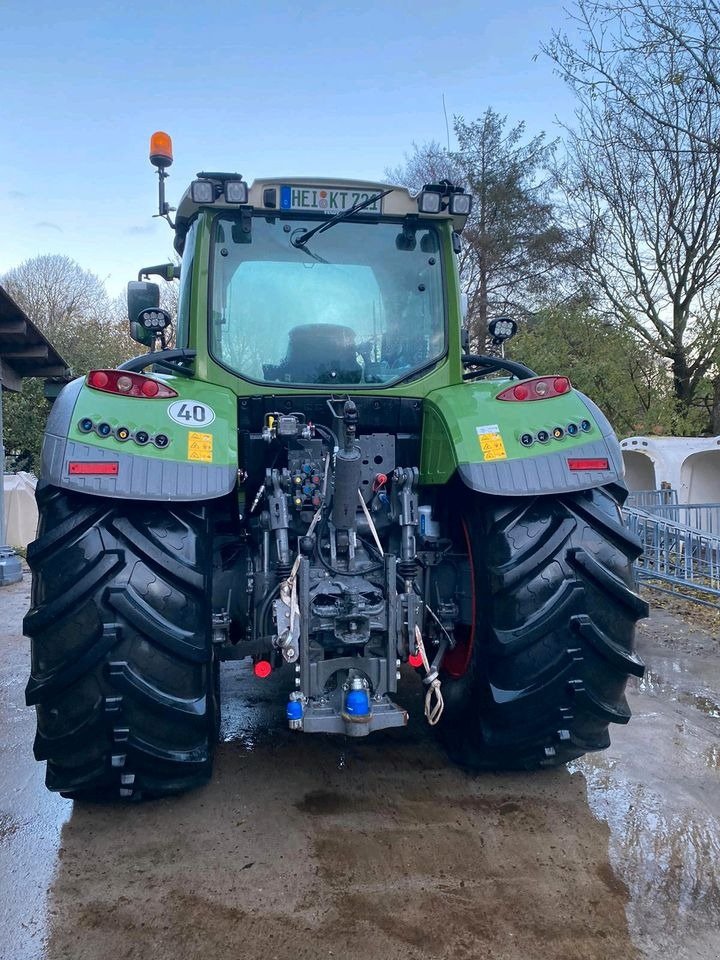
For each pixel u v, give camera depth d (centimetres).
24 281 3372
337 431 279
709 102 1302
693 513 884
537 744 267
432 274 316
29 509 1163
